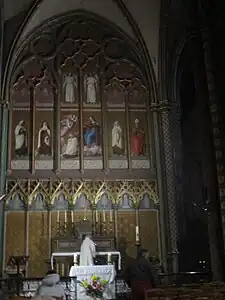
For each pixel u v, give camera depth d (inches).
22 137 778.2
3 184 730.8
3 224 721.0
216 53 538.0
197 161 789.9
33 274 705.6
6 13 778.8
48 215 737.0
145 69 831.1
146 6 797.9
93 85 829.8
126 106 822.5
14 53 787.4
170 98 803.4
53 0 792.9
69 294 519.5
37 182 751.1
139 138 804.6
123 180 770.8
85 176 765.9
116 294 542.6
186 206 770.2
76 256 633.6
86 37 851.4
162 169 769.6
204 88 545.6
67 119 800.9
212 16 552.1
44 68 823.1
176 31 781.3
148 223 751.7
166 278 650.2
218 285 346.9
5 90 769.6
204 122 534.9
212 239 500.1
